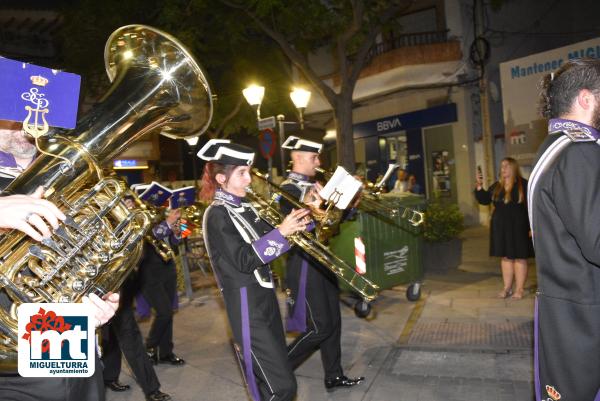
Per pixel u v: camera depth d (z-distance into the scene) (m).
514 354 4.27
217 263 2.84
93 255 1.58
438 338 4.77
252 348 2.74
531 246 5.80
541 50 15.44
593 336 1.77
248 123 14.38
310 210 2.97
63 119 1.53
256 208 3.14
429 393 3.69
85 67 10.73
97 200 1.68
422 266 6.18
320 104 16.70
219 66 13.68
